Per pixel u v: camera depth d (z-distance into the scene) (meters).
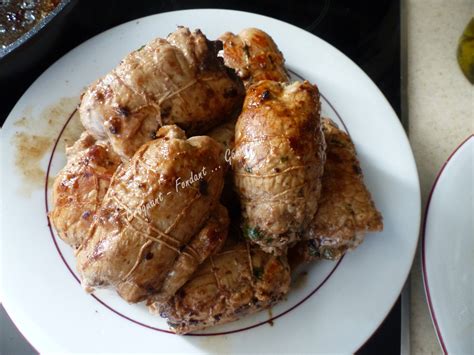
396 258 0.26
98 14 0.32
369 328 0.25
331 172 0.25
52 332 0.24
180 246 0.21
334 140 0.27
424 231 0.27
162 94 0.23
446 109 0.33
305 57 0.30
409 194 0.27
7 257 0.25
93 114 0.23
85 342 0.24
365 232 0.25
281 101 0.22
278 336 0.25
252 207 0.22
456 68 0.34
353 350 0.24
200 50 0.24
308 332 0.25
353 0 0.36
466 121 0.32
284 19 0.35
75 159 0.25
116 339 0.24
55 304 0.25
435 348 0.26
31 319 0.24
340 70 0.30
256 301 0.24
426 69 0.34
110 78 0.23
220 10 0.31
